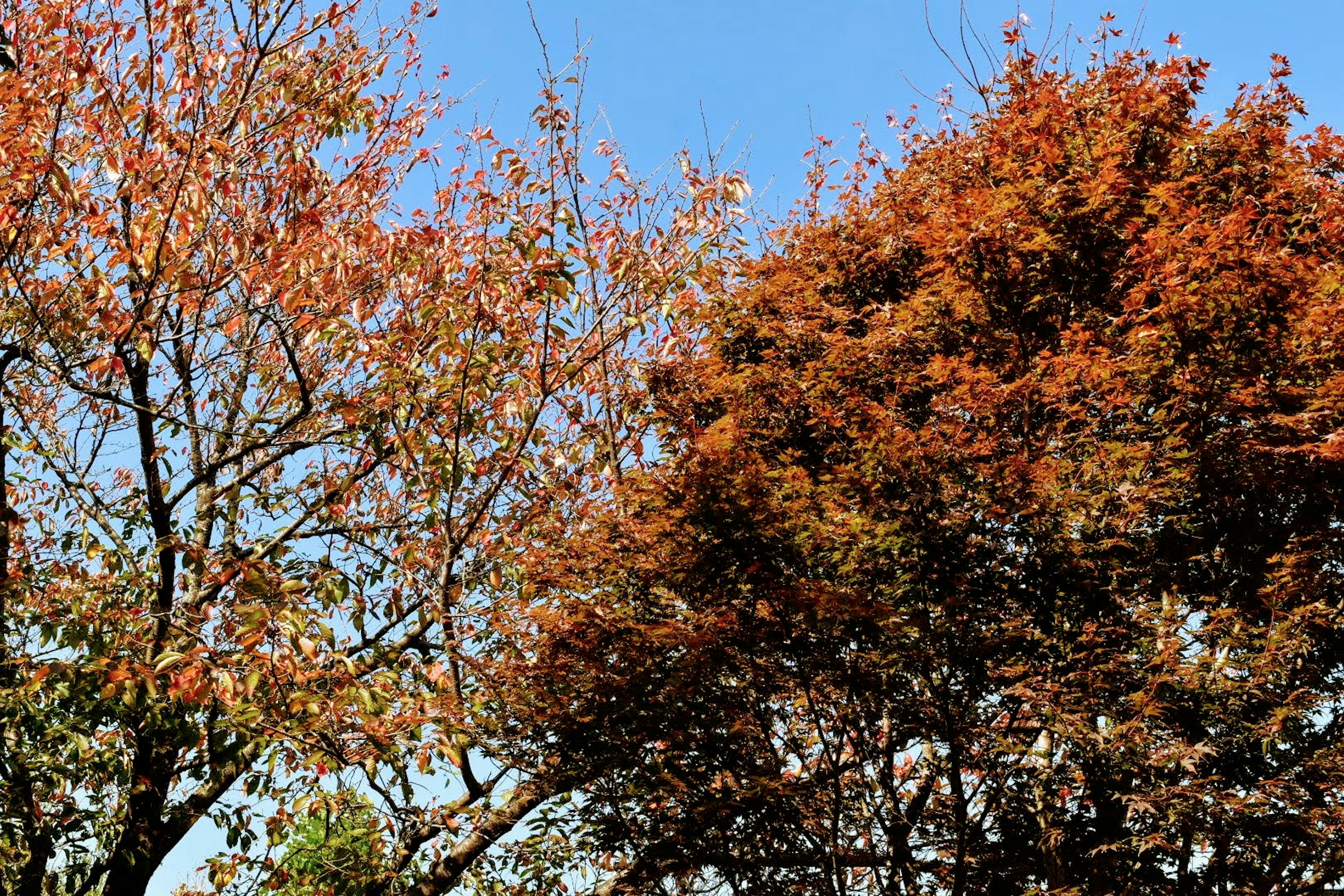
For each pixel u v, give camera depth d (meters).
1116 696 7.02
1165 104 9.94
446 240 8.52
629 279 8.66
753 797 7.32
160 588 7.82
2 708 6.74
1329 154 9.77
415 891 8.84
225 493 9.82
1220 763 7.07
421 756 7.22
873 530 7.44
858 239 11.82
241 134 8.73
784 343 10.35
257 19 9.15
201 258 8.19
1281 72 10.00
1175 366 7.82
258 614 6.27
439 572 8.88
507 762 8.09
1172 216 8.61
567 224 8.35
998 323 9.54
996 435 7.96
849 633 7.35
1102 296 9.32
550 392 8.59
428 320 8.21
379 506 9.93
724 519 7.48
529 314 8.40
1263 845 7.19
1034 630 7.19
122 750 8.34
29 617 7.77
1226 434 7.33
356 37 9.84
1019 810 7.81
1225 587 7.96
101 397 7.76
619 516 8.12
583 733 7.80
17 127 7.02
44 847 7.73
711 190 8.48
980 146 11.55
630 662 7.64
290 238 8.27
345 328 7.76
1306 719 7.19
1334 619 7.24
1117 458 7.58
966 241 9.01
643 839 7.71
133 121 8.15
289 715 6.80
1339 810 6.53
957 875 7.37
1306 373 7.88
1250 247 7.68
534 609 7.87
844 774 8.08
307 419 8.88
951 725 7.30
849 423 8.98
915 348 9.44
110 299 7.23
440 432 8.48
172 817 8.28
